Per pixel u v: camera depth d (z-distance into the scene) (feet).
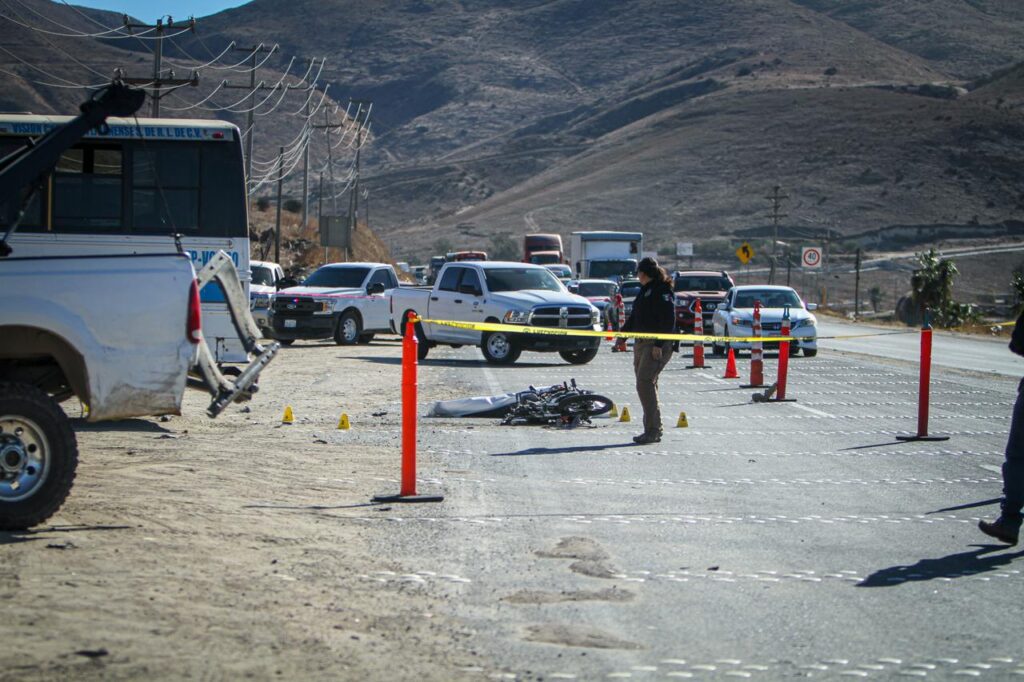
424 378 91.30
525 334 105.50
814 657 24.72
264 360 40.52
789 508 40.91
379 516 37.91
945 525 38.29
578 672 23.41
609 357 119.44
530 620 26.91
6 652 23.11
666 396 81.46
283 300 130.21
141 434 56.44
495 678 22.93
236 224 88.12
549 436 59.47
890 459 52.75
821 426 64.90
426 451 52.95
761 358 87.56
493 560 32.40
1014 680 23.53
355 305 133.59
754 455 53.72
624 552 33.81
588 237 230.89
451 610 27.50
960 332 214.07
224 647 24.00
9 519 33.24
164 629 24.99
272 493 41.19
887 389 88.33
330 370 98.53
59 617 25.50
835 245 564.71
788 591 29.91
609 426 64.03
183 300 35.65
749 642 25.64
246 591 28.27
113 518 35.78
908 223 592.60
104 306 34.91
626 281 186.39
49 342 34.86
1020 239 571.69
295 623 25.89
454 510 39.24
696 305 108.37
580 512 39.52
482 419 66.18
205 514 36.91
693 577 31.14
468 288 110.01
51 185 85.76
